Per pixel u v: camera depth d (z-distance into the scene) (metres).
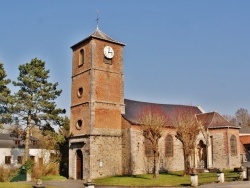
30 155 50.94
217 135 39.12
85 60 34.97
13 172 34.34
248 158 50.62
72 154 34.62
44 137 47.47
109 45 35.66
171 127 37.84
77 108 34.97
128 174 32.94
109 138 33.53
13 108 40.97
